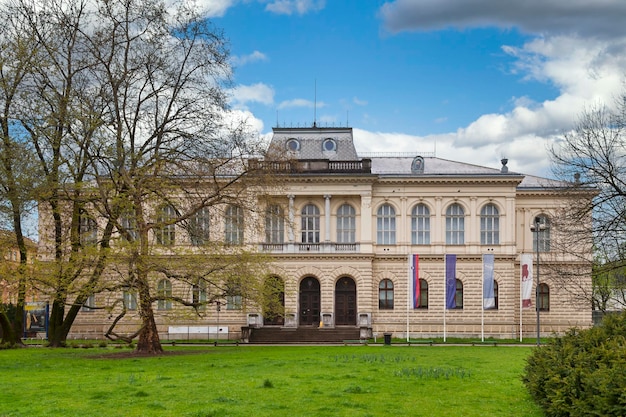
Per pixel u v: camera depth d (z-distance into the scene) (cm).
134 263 4450
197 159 4844
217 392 2602
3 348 5562
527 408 2297
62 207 4803
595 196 4662
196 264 4647
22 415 2198
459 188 8469
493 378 3036
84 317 8256
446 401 2425
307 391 2625
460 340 7681
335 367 3569
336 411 2238
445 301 7662
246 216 5475
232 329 8244
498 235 8450
